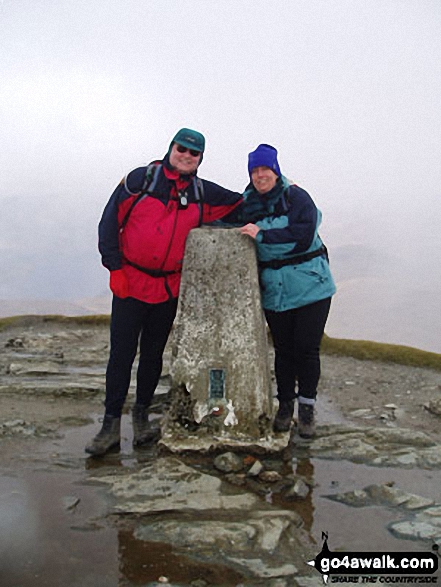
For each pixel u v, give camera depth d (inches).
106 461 116.1
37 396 166.2
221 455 113.7
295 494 100.0
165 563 78.1
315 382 128.7
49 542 82.3
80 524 88.0
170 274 122.2
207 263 122.1
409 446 127.8
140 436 126.8
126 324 120.3
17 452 119.7
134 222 115.3
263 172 115.9
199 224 121.6
